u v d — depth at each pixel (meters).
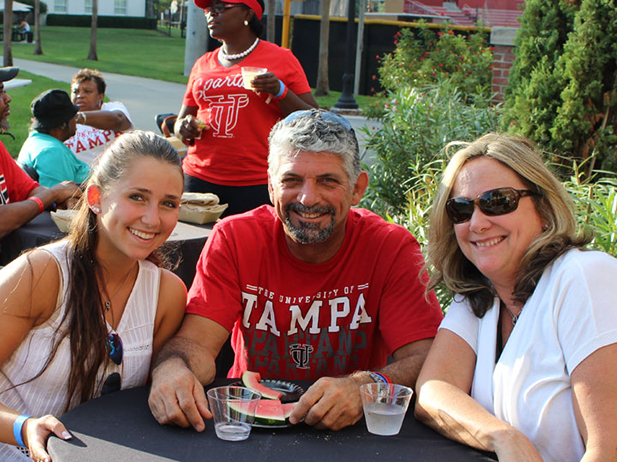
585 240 2.14
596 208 3.64
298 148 2.30
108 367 2.27
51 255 2.21
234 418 1.92
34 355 2.20
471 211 2.12
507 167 2.11
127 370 2.30
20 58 25.56
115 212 2.17
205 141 4.74
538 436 1.96
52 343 2.20
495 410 2.06
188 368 2.21
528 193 2.10
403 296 2.49
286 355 2.56
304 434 1.99
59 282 2.21
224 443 1.91
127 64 25.55
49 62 24.58
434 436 2.01
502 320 2.20
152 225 2.18
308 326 2.53
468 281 2.25
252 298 2.53
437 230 2.28
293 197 2.34
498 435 1.86
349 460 1.84
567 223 2.11
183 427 1.99
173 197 2.22
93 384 2.24
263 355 2.58
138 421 2.01
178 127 4.80
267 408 2.06
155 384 2.10
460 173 2.17
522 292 2.08
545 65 5.36
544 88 5.27
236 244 2.52
